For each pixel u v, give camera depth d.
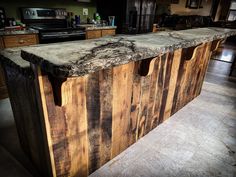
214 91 3.19
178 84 2.18
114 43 1.23
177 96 2.30
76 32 3.18
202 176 1.56
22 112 1.38
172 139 1.97
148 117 1.91
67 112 1.12
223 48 6.82
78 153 1.33
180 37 1.66
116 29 4.07
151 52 1.12
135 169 1.60
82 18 3.95
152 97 1.81
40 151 1.34
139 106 1.69
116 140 1.62
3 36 2.48
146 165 1.64
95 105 1.27
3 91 2.75
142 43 1.28
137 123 1.78
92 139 1.38
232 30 2.40
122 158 1.70
